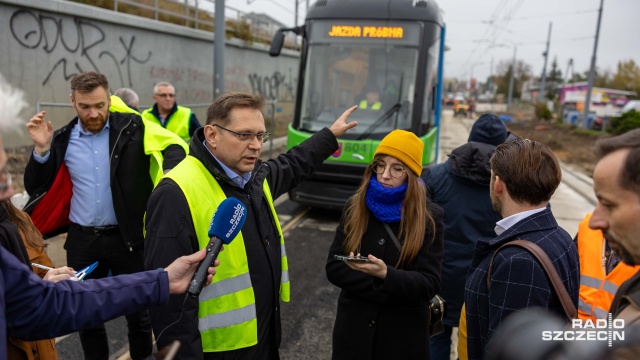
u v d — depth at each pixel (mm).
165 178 1852
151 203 1819
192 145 1911
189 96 14023
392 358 2199
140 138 2891
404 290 2027
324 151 2590
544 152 1701
